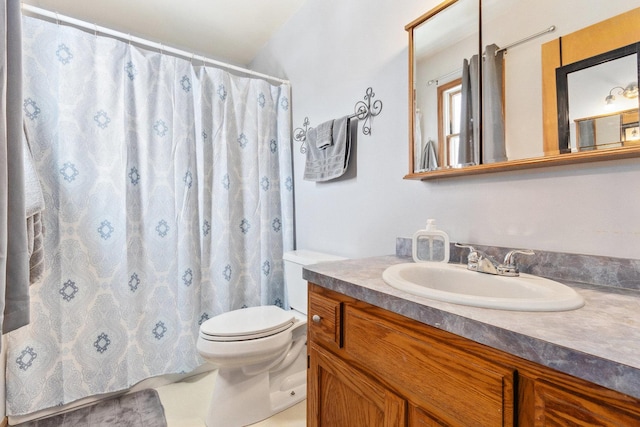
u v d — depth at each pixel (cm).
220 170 192
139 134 163
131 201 159
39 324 137
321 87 183
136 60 163
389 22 139
